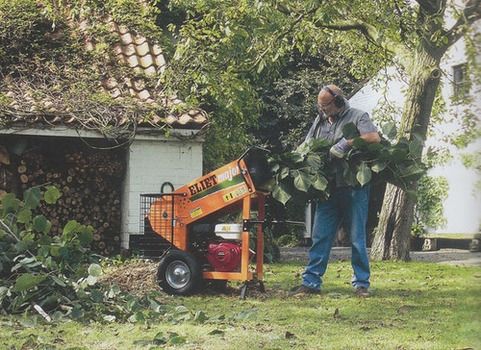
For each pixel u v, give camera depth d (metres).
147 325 5.96
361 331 5.73
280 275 10.23
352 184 7.51
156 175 13.09
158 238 8.28
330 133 7.87
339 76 21.59
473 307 2.54
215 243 7.95
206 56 11.53
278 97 21.33
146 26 15.52
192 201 7.98
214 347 5.08
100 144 13.17
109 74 13.99
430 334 5.57
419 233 19.42
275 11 11.77
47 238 6.97
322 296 7.83
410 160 7.54
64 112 12.50
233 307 7.10
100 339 5.45
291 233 20.88
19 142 12.88
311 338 5.42
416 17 12.71
